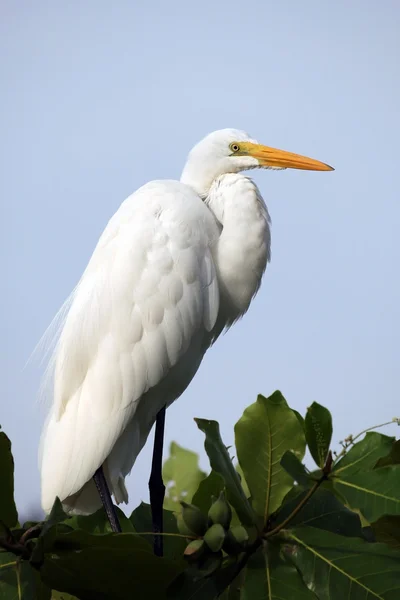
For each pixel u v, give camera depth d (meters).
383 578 4.15
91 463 7.78
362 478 4.22
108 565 4.29
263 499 4.35
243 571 4.71
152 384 8.06
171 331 8.06
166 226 8.38
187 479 7.79
